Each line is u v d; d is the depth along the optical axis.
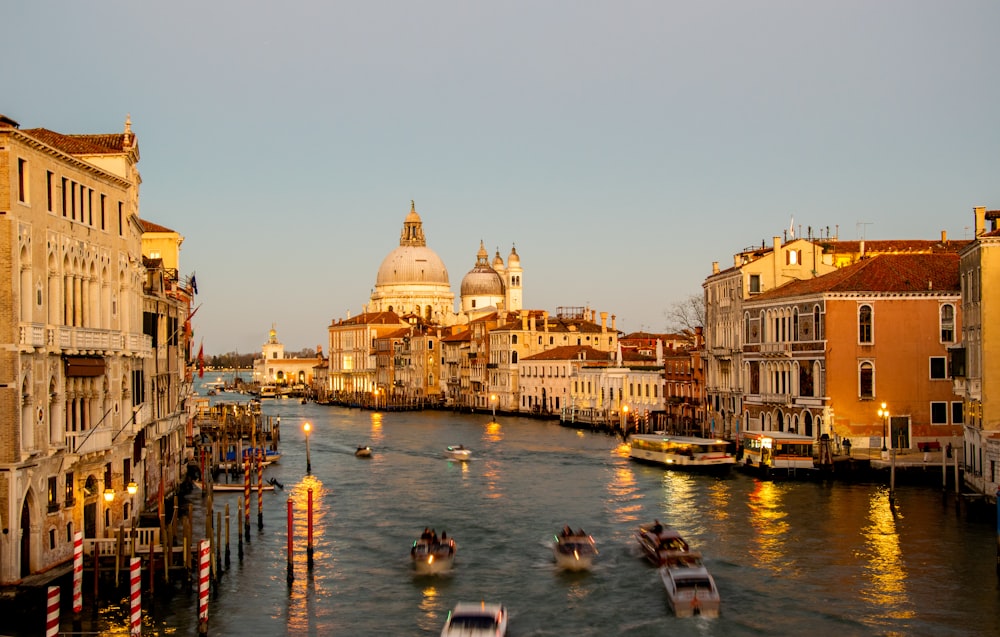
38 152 38.97
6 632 36.88
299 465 90.56
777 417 80.06
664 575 44.66
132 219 50.97
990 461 54.91
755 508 60.97
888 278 73.00
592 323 174.25
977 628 38.97
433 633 39.72
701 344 107.44
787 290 81.06
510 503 66.38
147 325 56.09
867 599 42.50
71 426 42.84
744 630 39.41
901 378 72.25
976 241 56.50
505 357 167.50
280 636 39.31
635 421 116.06
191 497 69.75
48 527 40.03
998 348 55.81
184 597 43.59
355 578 47.38
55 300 40.47
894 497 62.16
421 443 111.62
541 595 44.41
